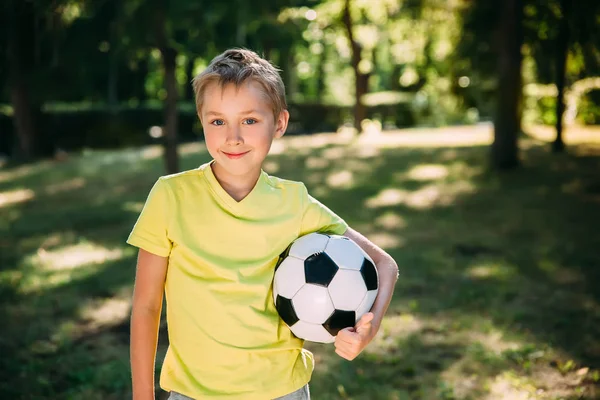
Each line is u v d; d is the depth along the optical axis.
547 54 13.94
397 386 3.69
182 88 28.42
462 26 13.92
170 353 1.67
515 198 9.62
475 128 24.72
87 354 4.12
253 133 1.58
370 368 3.91
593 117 22.55
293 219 1.73
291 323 1.69
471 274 5.88
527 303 5.07
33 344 4.30
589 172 11.65
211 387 1.58
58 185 11.95
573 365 3.89
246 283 1.62
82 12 8.83
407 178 11.88
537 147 15.55
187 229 1.63
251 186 1.68
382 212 8.87
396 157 14.88
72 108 20.12
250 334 1.60
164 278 1.67
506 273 5.88
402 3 19.67
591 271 5.89
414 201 9.64
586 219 8.10
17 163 15.73
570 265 6.11
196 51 9.93
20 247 7.18
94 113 20.03
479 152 15.13
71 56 9.79
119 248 7.04
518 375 3.79
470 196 9.90
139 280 1.65
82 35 9.07
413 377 3.79
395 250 6.79
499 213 8.62
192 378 1.60
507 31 11.99
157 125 21.11
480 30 13.36
